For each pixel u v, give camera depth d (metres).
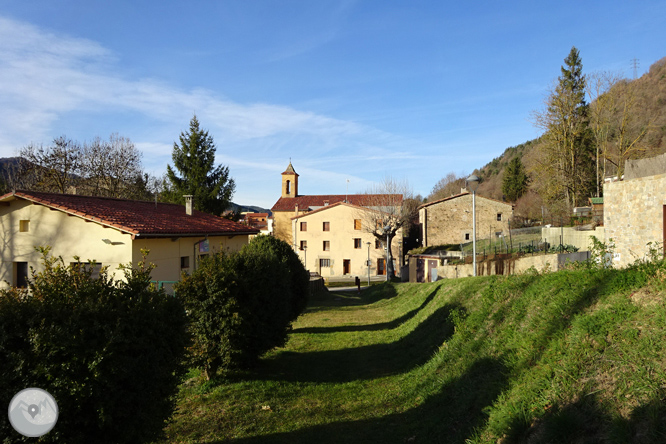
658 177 10.48
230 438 5.77
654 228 10.63
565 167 31.34
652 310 4.70
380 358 10.60
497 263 17.22
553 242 19.75
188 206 20.75
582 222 23.25
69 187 30.33
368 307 22.33
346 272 49.59
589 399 3.95
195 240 17.06
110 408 3.66
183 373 4.90
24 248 13.95
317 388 8.20
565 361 4.71
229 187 36.41
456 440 5.02
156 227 14.42
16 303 3.51
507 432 4.30
